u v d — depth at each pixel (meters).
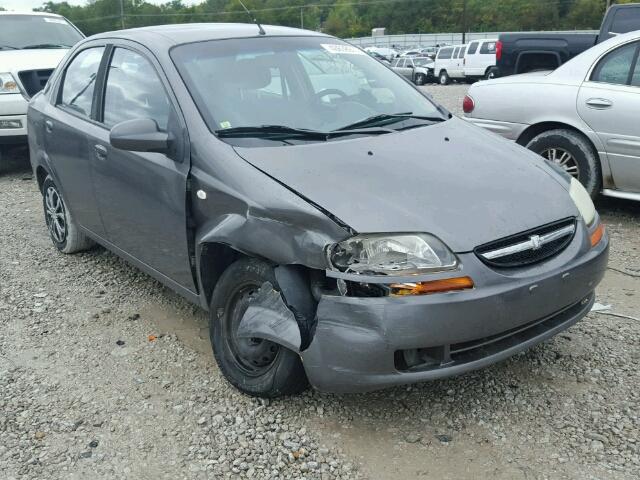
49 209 5.53
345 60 4.39
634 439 2.97
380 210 2.90
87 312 4.44
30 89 8.35
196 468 2.90
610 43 5.84
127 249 4.33
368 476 2.82
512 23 84.56
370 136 3.64
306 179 3.11
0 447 3.07
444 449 2.96
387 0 90.44
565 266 3.08
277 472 2.86
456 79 35.66
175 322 4.26
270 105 3.77
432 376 2.84
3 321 4.34
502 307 2.84
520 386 3.40
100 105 4.48
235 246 3.17
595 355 3.67
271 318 2.99
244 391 3.32
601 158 5.78
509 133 6.36
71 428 3.20
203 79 3.78
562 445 2.95
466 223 2.91
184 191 3.50
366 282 2.76
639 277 4.74
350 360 2.79
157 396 3.44
